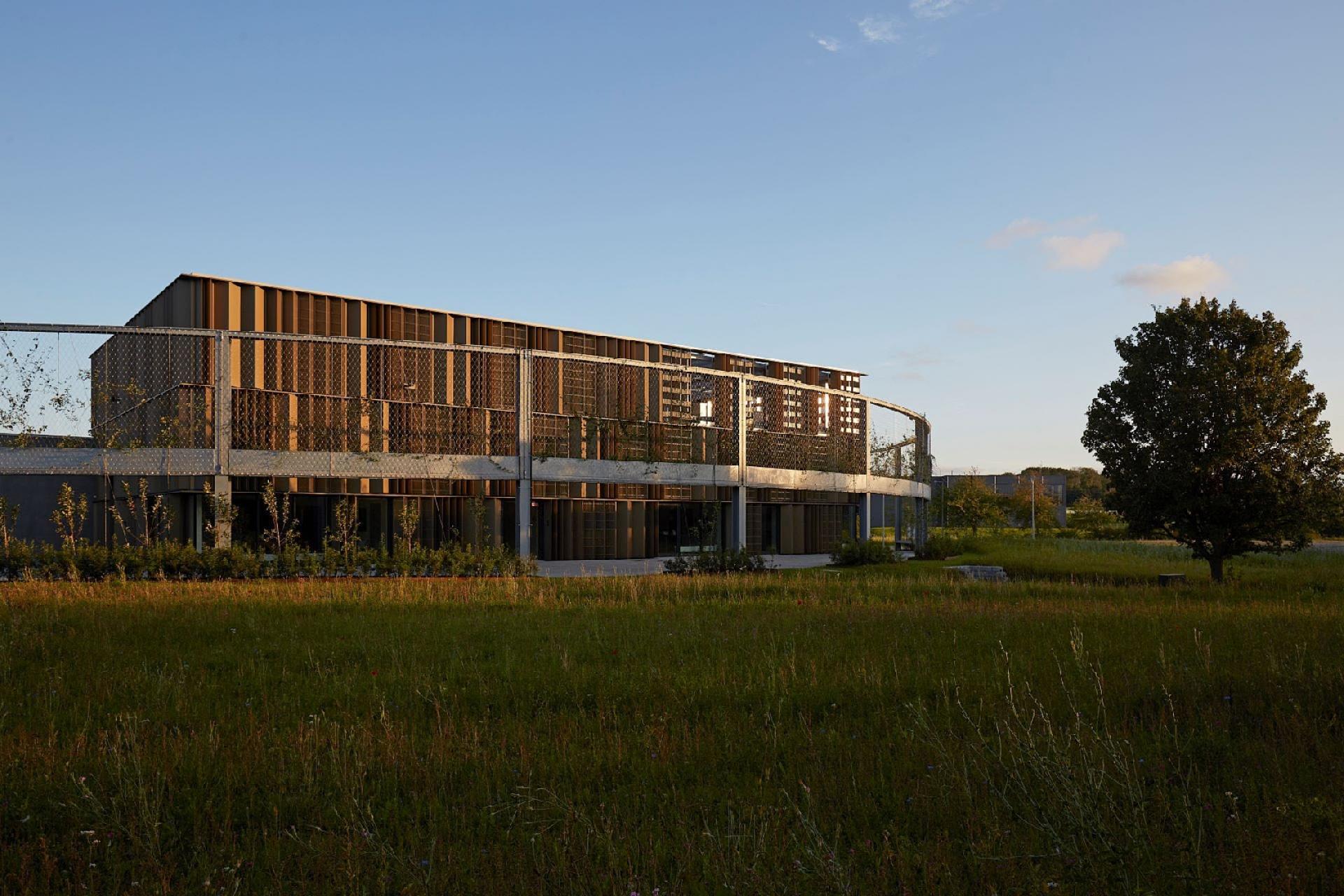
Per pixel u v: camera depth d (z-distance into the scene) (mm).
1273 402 23078
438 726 7059
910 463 43625
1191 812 4906
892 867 4402
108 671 9398
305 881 4281
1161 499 24266
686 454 37438
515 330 38219
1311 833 4578
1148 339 25156
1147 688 8297
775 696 8148
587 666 9711
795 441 37375
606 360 30266
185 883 4395
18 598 15664
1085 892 4117
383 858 4441
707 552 27812
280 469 24797
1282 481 22891
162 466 23641
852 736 6863
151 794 5465
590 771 6027
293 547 22656
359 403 31891
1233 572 26094
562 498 35500
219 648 10922
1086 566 27797
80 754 6297
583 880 4219
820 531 45812
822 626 12750
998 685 8250
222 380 24281
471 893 4238
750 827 4879
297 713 7777
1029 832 4762
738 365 46531
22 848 4668
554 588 18906
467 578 21484
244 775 5914
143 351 30938
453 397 34844
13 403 23172
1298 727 6504
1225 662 9633
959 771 5844
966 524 62344
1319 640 10984
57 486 33562
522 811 5273
